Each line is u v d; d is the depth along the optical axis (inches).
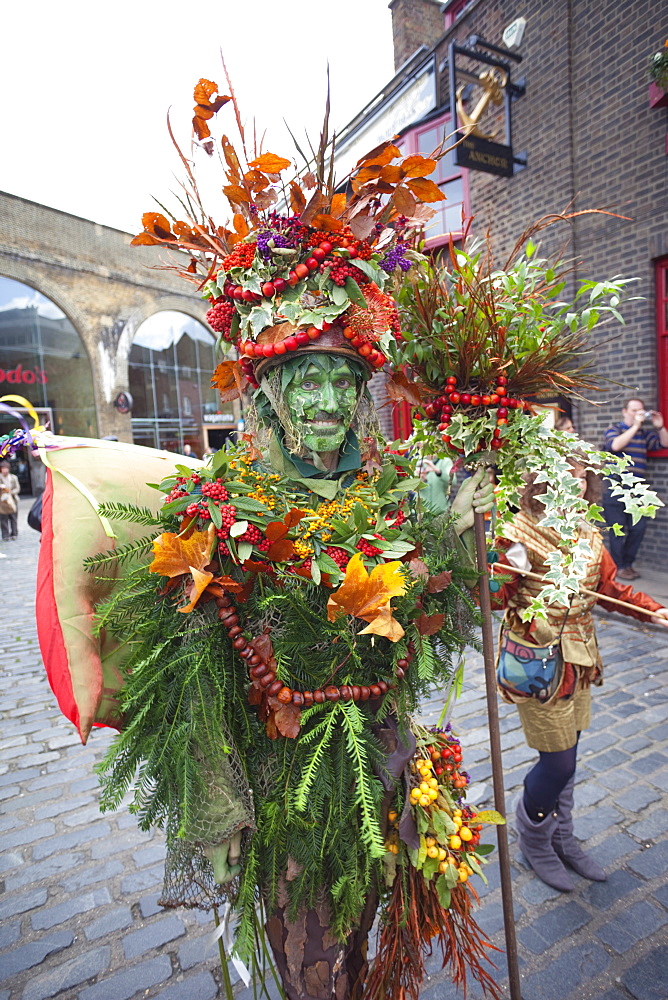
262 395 47.9
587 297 200.7
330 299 43.8
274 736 39.8
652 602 69.8
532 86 207.3
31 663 165.5
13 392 710.5
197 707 37.3
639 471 191.5
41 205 675.4
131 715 41.7
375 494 47.5
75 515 42.2
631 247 187.8
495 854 83.4
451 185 259.0
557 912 73.0
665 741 108.7
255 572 39.9
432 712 123.5
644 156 180.2
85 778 108.2
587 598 70.7
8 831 93.8
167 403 878.4
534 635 69.9
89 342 732.7
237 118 46.9
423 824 45.2
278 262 44.2
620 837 85.6
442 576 46.4
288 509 42.7
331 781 40.8
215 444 940.0
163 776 40.1
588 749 107.6
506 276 53.6
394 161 48.9
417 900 47.9
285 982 45.2
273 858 40.0
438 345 53.3
